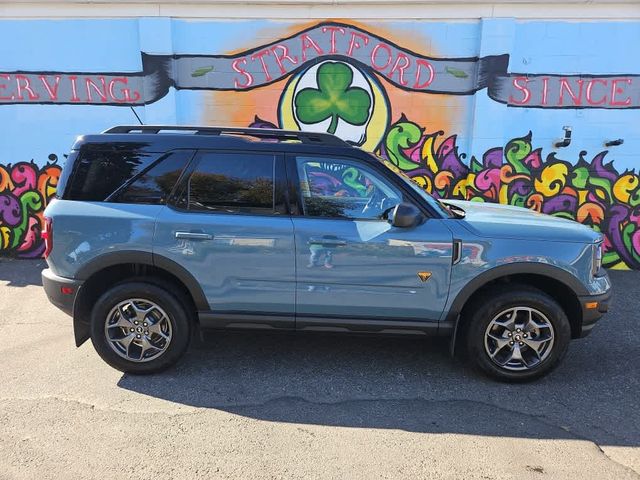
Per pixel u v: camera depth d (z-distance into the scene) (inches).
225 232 140.0
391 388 142.0
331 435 118.3
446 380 147.2
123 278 151.3
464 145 280.5
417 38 271.4
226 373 149.4
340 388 141.6
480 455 111.0
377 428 121.6
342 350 167.0
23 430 117.6
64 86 279.6
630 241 283.1
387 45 273.0
